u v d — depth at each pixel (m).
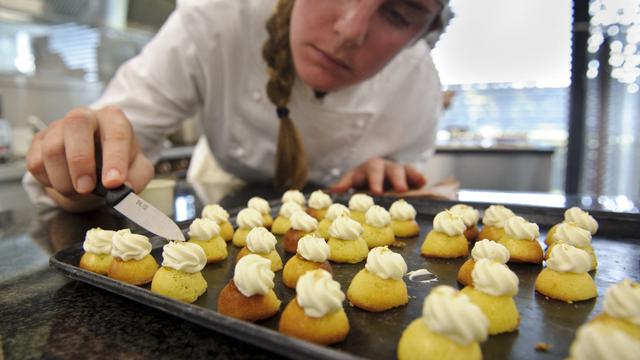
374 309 0.97
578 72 4.18
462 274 1.13
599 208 1.62
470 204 1.72
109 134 1.33
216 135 2.36
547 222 1.57
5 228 1.54
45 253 1.27
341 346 0.81
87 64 4.66
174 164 4.27
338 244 1.32
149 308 0.89
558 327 0.89
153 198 1.74
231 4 1.94
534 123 6.00
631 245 1.34
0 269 1.13
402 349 0.74
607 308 0.82
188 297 1.01
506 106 6.09
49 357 0.71
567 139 4.36
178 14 2.10
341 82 1.79
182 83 2.08
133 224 1.57
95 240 1.15
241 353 0.71
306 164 2.12
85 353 0.72
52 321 0.83
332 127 2.23
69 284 1.02
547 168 4.39
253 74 2.11
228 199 2.04
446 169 4.64
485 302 0.87
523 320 0.92
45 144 1.33
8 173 3.26
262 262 0.94
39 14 3.72
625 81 4.05
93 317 0.85
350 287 1.02
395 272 0.99
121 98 1.99
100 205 1.79
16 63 4.24
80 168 1.21
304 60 1.76
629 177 4.22
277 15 1.85
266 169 2.42
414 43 1.92
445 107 3.57
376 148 2.46
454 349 0.70
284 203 1.72
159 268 1.09
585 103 4.20
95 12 3.99
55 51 4.46
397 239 1.53
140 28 4.37
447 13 1.90
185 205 1.92
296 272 1.10
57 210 1.80
